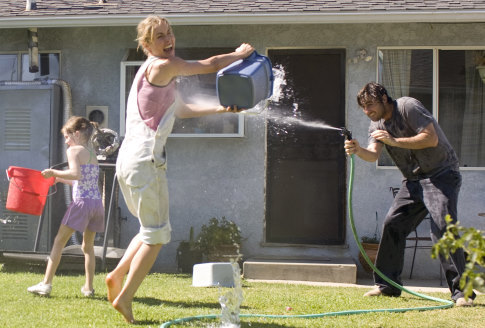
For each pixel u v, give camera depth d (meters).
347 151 5.38
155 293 5.66
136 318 4.25
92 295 5.31
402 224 5.64
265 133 8.29
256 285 6.59
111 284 4.21
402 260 5.71
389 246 5.68
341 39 8.23
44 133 8.25
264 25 8.38
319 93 8.56
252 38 8.39
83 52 8.71
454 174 5.33
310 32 8.30
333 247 8.12
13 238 8.18
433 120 5.28
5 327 3.89
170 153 8.43
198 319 4.27
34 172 6.23
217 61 4.04
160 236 3.98
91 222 5.35
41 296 5.19
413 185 5.59
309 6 7.88
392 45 8.16
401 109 5.31
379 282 5.77
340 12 7.68
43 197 6.31
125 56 8.58
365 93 5.38
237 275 4.14
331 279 7.22
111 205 7.45
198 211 8.34
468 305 5.15
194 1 8.47
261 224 8.24
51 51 8.78
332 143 8.52
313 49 8.41
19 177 6.22
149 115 3.95
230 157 8.34
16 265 7.69
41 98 8.29
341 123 8.41
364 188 8.12
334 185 8.53
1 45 8.94
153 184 3.92
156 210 3.96
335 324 4.24
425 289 6.78
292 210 8.62
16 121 8.32
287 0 8.23
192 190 8.37
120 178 4.02
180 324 4.07
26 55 8.90
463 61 8.16
